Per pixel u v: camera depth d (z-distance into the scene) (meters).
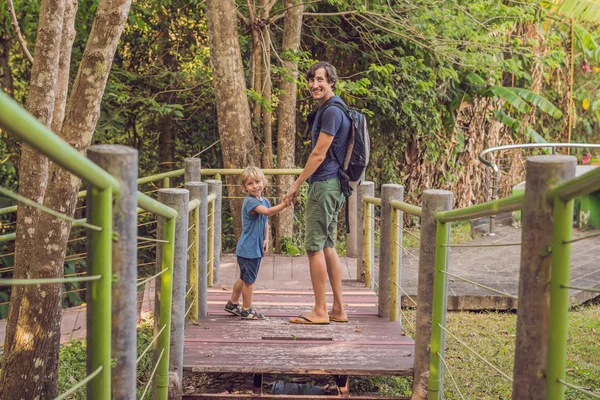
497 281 7.74
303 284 7.54
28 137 1.59
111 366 2.35
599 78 16.11
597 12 11.44
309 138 12.30
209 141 12.22
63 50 4.90
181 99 11.98
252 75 9.56
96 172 1.98
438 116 12.39
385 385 5.38
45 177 4.57
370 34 11.48
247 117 8.96
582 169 11.00
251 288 5.54
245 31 10.80
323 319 5.39
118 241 2.27
